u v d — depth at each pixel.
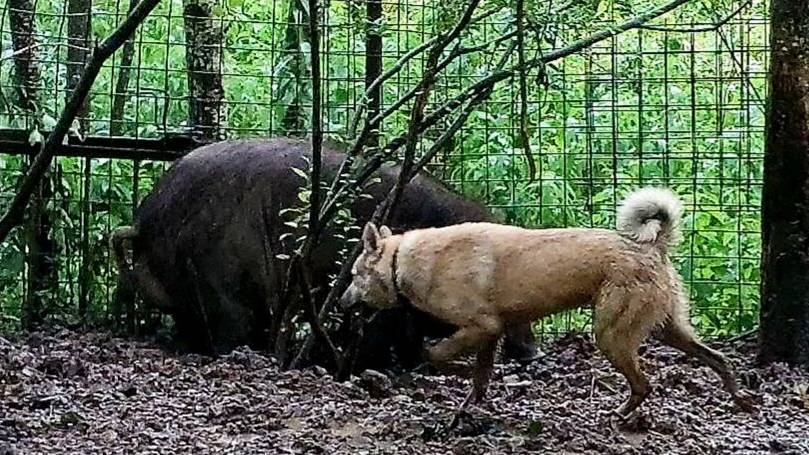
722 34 8.74
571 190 9.54
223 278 7.79
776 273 7.38
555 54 6.78
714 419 5.86
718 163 9.64
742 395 5.72
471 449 5.12
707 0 8.62
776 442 5.32
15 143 8.52
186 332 8.15
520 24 6.30
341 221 7.09
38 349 7.47
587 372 6.96
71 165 9.36
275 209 7.70
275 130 9.52
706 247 9.48
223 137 9.21
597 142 9.77
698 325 9.09
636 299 5.36
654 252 5.45
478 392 5.77
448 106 6.98
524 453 5.12
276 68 9.83
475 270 5.61
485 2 7.53
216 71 9.17
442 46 6.74
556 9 6.75
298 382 6.44
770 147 7.38
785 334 7.35
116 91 9.78
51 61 8.97
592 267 5.41
